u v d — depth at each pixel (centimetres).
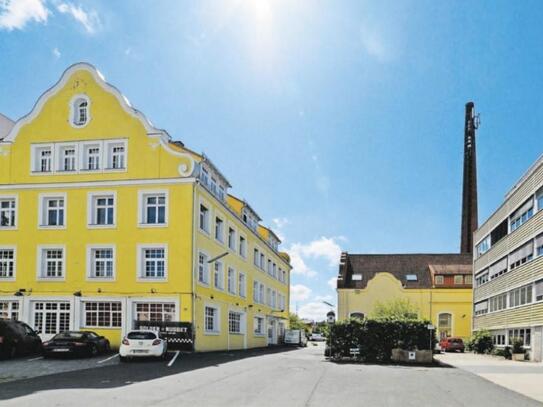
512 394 1472
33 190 3167
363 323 2747
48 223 3161
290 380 1631
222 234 3644
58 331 3017
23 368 1884
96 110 3195
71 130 3200
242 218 4253
